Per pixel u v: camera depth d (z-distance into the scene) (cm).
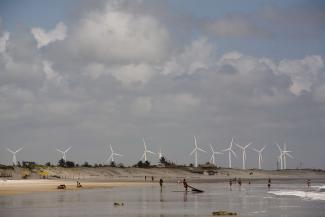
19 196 8856
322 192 10844
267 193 10369
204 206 6800
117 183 16438
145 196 9019
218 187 13875
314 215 5684
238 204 7181
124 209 6284
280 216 5566
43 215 5491
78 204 6981
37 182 16288
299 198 8631
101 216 5434
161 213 5762
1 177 19412
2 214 5597
